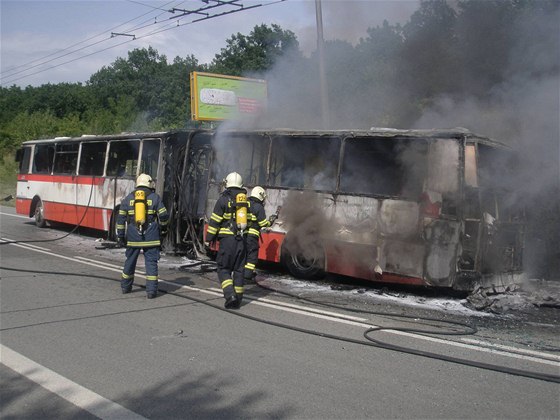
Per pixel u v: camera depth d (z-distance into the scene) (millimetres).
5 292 7605
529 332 6344
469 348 5566
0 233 14609
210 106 27672
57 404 3990
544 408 4086
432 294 8234
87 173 14047
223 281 6941
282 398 4160
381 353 5309
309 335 5863
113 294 7633
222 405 4016
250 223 7129
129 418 3779
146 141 12094
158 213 7535
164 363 4879
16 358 4941
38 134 39594
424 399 4199
